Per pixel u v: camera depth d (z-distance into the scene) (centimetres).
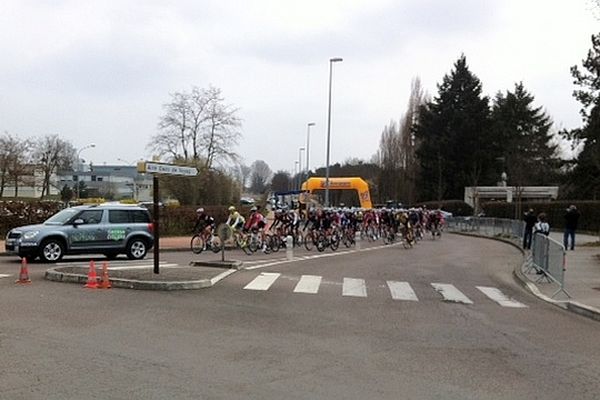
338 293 1374
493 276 1917
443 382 669
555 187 6619
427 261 2300
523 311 1235
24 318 955
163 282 1323
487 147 7650
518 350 852
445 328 1005
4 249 2353
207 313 1053
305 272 1773
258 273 1700
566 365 771
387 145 7938
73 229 1964
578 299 1364
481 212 6544
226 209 3669
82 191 8838
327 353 789
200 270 1625
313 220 2738
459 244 3503
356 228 3231
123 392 590
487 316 1152
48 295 1198
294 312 1102
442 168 7606
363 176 9400
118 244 2056
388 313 1134
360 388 633
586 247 2856
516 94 8144
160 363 707
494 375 707
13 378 628
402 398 603
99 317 980
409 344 865
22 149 6919
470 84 7706
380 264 2105
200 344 816
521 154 6900
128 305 1103
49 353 736
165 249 2591
